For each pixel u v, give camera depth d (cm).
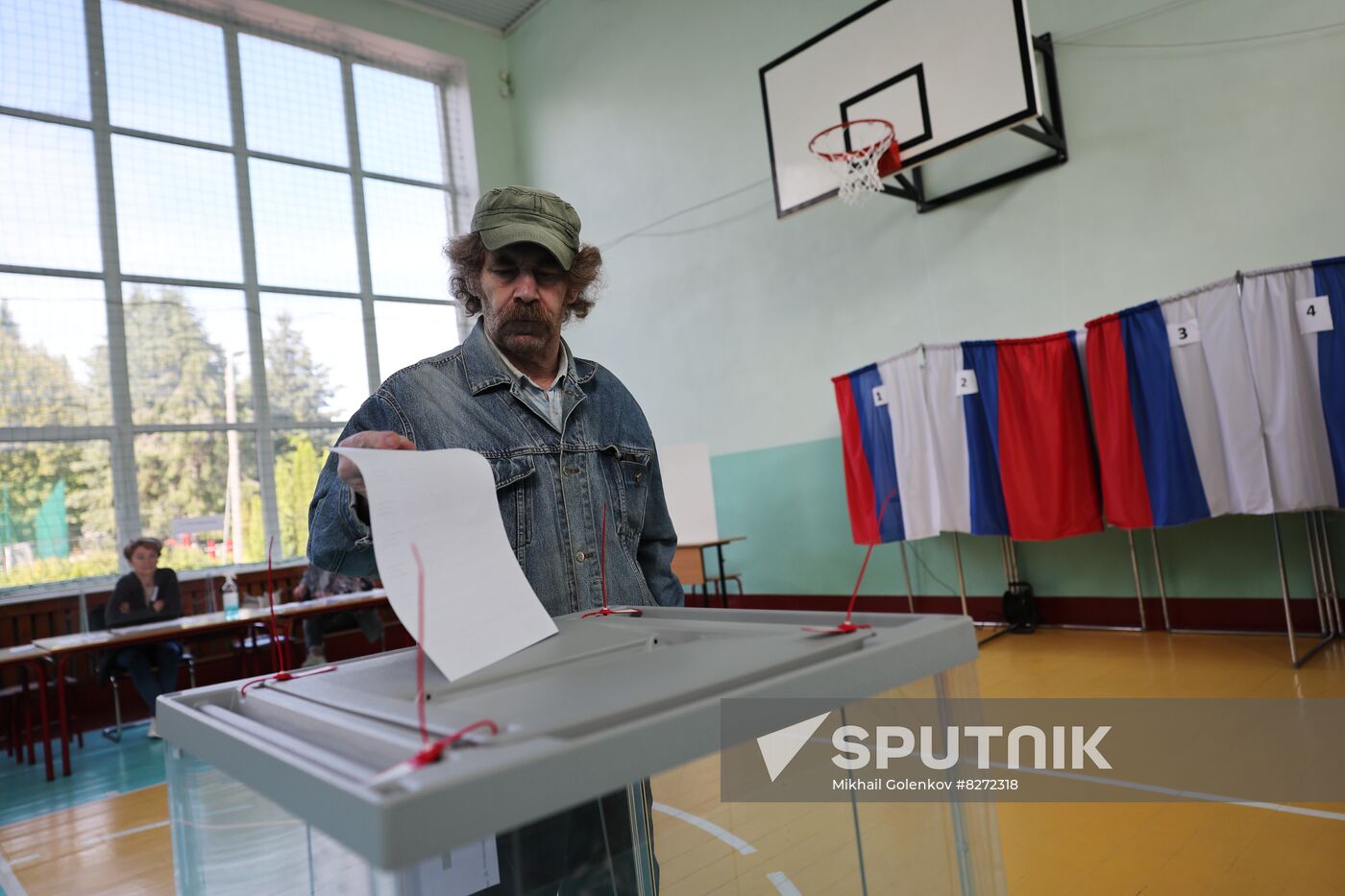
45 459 511
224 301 584
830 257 498
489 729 43
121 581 436
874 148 400
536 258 102
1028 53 351
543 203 100
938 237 445
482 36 729
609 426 113
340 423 628
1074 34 390
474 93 716
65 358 522
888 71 395
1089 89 387
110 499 529
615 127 638
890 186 427
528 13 714
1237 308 311
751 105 542
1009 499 372
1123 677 303
